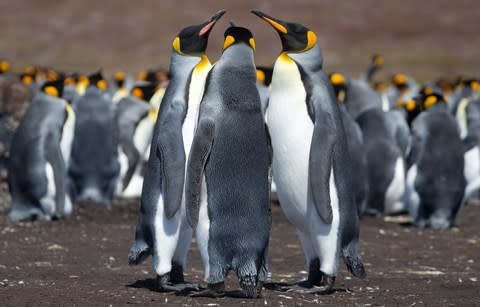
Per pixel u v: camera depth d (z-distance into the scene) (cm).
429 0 14400
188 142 1267
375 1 14375
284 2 14212
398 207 2780
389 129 2747
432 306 1252
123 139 3134
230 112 1231
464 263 1791
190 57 1296
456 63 11288
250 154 1233
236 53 1250
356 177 2486
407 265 1755
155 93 3691
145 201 1287
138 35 12775
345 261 1349
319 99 1322
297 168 1333
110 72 10025
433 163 2398
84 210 2538
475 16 13688
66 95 3209
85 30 12975
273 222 2408
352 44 12600
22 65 10294
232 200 1232
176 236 1275
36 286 1378
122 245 1953
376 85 5266
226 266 1250
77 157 2728
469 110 3681
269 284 1435
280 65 1337
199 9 14012
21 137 2338
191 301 1241
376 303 1271
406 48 12419
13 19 13412
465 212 2889
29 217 2355
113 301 1241
